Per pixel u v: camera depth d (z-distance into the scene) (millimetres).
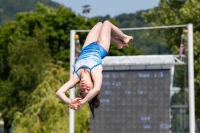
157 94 35594
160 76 35594
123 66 36188
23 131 49312
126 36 21641
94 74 19312
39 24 83562
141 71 35844
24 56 66812
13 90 66562
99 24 21062
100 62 19734
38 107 50094
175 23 63312
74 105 18953
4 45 82562
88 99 18938
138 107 35812
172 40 64250
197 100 62969
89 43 20375
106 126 36281
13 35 82438
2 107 68688
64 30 84000
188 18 62156
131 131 35938
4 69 81250
